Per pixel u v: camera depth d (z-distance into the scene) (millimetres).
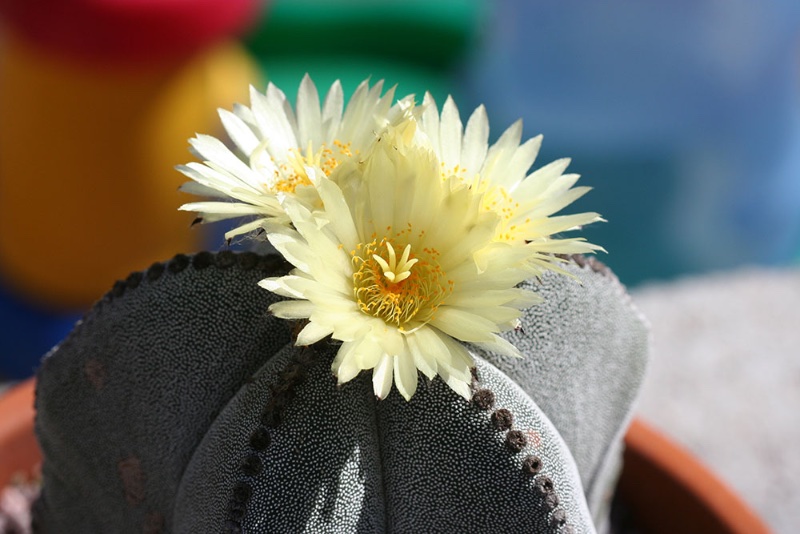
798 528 546
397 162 274
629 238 954
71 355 320
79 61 579
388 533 298
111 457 325
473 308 272
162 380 306
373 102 293
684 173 945
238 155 299
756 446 610
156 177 638
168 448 311
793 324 735
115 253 658
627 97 920
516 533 293
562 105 933
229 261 299
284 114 298
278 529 285
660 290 778
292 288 265
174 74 614
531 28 918
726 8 894
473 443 290
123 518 334
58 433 332
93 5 551
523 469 289
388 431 293
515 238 284
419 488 293
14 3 560
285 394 284
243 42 794
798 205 967
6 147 637
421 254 277
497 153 293
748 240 967
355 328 266
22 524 398
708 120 935
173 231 670
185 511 308
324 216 272
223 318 300
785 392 661
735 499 386
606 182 938
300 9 784
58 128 605
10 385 678
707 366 682
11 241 665
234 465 290
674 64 916
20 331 691
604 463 343
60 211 636
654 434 406
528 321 305
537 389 307
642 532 409
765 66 916
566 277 310
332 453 285
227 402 303
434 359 269
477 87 940
